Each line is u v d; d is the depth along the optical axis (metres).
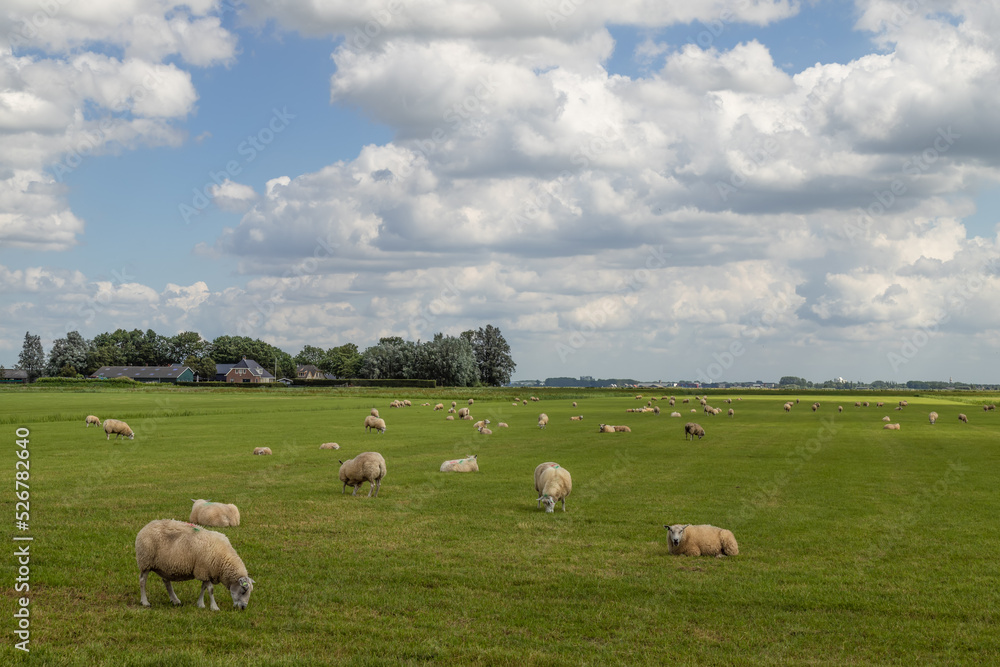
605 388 188.12
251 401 106.62
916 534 21.30
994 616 14.08
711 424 70.81
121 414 75.94
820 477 33.47
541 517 23.67
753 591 15.50
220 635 12.49
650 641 12.69
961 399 145.00
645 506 25.80
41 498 26.39
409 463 38.44
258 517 23.16
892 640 12.84
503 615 13.89
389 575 16.38
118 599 14.35
